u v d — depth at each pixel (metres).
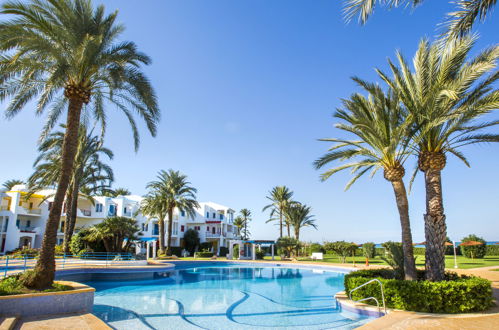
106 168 31.47
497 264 27.59
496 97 10.01
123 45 13.01
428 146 12.05
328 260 40.53
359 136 13.48
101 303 13.16
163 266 23.75
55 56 11.40
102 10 12.53
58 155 27.72
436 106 11.34
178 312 11.64
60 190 11.10
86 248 28.59
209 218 58.09
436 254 11.27
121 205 44.94
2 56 11.49
